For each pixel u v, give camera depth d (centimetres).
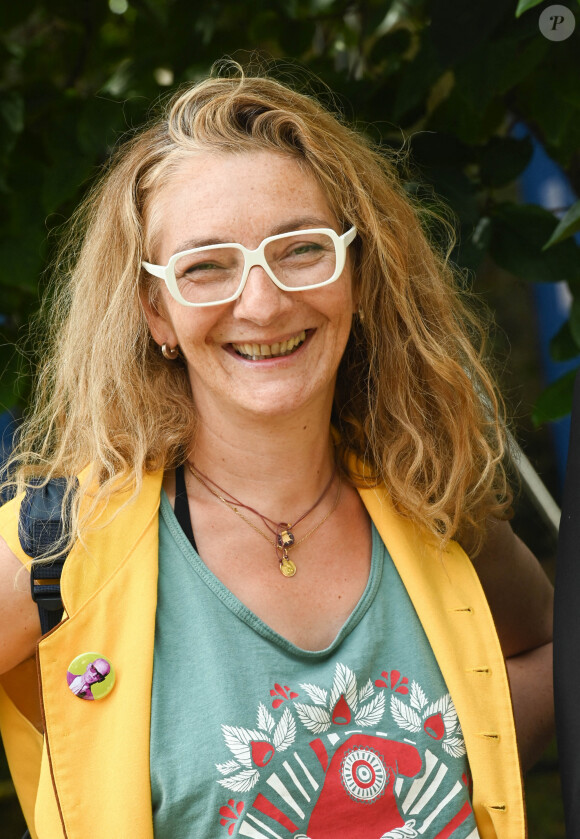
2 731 171
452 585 176
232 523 169
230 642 156
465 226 234
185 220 157
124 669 153
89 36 300
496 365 247
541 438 482
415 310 186
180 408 174
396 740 157
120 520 162
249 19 287
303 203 159
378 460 184
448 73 244
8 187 258
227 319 159
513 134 303
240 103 164
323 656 159
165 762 150
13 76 298
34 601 156
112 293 173
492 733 163
